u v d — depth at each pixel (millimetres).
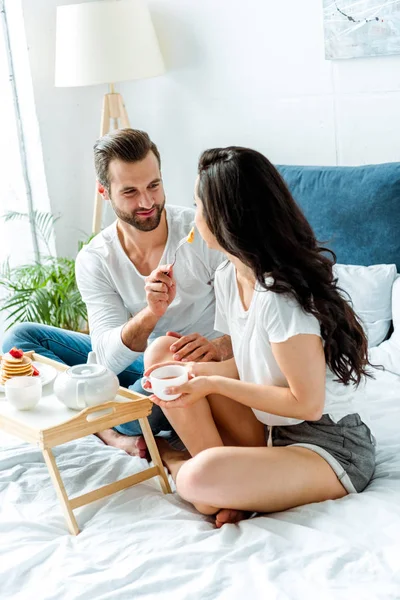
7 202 3633
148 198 2262
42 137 3545
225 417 2033
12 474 2092
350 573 1550
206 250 2363
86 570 1638
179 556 1642
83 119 3682
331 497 1854
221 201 1746
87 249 2473
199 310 2434
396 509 1731
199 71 3357
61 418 1965
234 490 1776
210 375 2031
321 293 1767
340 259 2783
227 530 1744
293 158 3197
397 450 2031
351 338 1815
